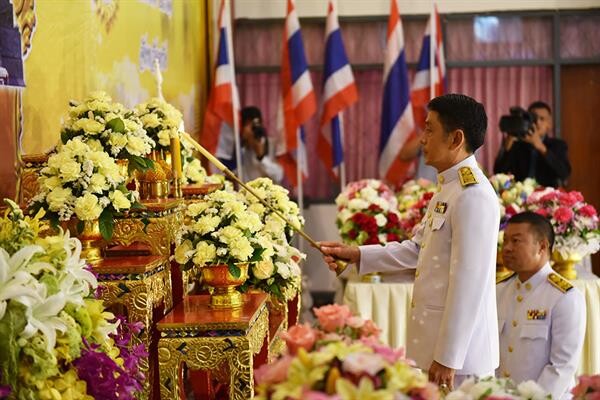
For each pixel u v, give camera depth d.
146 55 5.28
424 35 7.32
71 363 2.18
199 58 6.94
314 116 7.83
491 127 7.75
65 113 3.83
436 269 2.88
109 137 3.13
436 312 2.88
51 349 2.06
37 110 3.50
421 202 5.32
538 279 3.18
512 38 7.67
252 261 3.16
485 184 2.82
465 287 2.73
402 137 7.13
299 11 7.73
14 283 2.06
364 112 7.83
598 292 4.82
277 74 7.80
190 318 3.00
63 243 2.27
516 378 3.13
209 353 2.94
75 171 2.87
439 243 2.88
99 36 4.34
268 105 7.81
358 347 1.60
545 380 3.05
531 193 5.20
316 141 7.84
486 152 7.79
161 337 2.96
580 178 7.75
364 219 5.12
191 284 4.07
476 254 2.74
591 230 4.91
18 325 2.04
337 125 7.23
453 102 2.88
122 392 2.19
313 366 1.57
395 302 4.95
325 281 7.86
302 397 1.51
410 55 7.73
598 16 7.57
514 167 6.72
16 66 3.22
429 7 7.66
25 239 2.24
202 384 3.78
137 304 2.97
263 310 3.33
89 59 4.19
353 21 7.73
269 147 7.55
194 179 4.32
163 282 3.21
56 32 3.73
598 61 7.58
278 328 3.86
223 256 3.07
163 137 3.52
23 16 3.34
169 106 3.62
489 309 2.87
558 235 4.89
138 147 3.18
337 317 1.77
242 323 2.93
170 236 3.30
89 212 2.86
